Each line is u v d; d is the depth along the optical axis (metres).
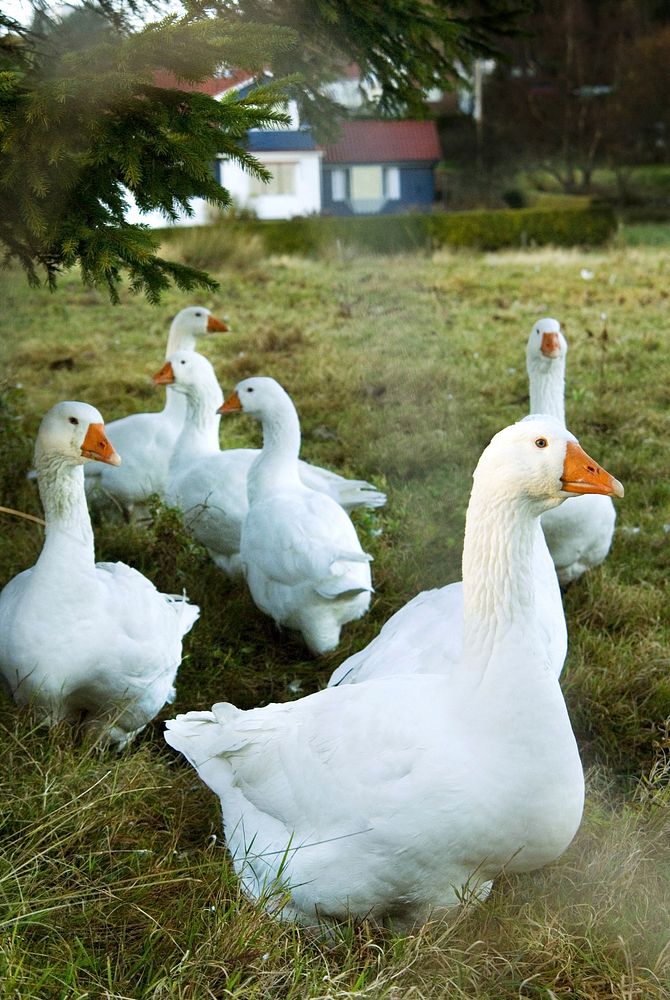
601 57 21.66
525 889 2.38
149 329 7.48
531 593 2.22
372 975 2.19
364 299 8.55
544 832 2.21
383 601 3.44
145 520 3.97
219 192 2.39
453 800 2.18
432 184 16.20
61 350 6.66
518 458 2.20
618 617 3.33
